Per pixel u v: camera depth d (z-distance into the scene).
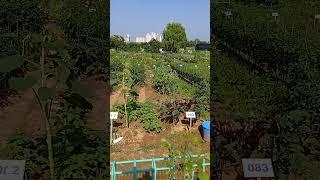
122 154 5.49
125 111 6.51
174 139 6.05
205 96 7.10
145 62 13.36
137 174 4.66
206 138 5.81
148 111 6.67
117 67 9.45
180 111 6.93
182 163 3.33
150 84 9.06
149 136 6.21
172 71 11.16
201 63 13.66
